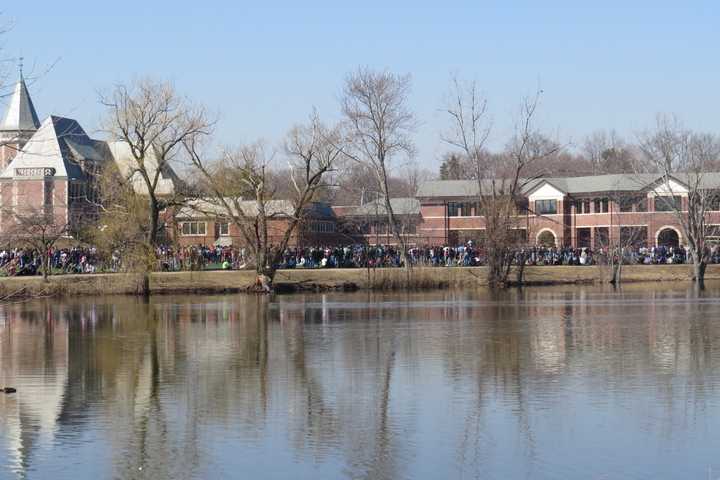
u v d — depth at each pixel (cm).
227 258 10531
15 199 13488
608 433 3319
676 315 6919
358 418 3559
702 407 3675
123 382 4306
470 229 14812
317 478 2875
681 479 2845
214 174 9288
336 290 9488
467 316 6944
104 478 2894
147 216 9112
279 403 3831
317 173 9425
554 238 14288
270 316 7012
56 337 5834
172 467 2981
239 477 2892
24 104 14962
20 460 3064
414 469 2955
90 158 13838
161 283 9119
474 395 3934
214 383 4262
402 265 10594
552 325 6319
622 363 4688
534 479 2853
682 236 13300
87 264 9538
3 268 9225
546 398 3859
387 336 5788
